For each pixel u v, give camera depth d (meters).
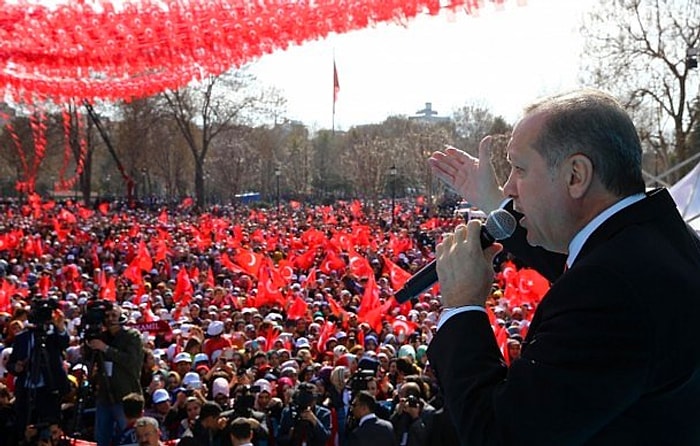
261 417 8.85
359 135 98.81
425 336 14.27
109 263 28.97
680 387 1.83
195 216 57.59
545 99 2.11
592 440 1.85
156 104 58.66
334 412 9.68
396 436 8.49
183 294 19.88
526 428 1.79
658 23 35.00
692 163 38.03
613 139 1.98
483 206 3.29
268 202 91.00
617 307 1.80
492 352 2.03
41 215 53.06
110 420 9.66
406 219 56.91
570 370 1.78
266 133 84.62
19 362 9.43
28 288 20.50
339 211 65.31
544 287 17.75
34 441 8.89
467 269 2.16
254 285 22.64
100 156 79.25
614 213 2.00
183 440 8.37
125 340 9.76
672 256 1.94
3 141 52.53
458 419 1.94
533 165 2.05
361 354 12.61
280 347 13.62
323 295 20.23
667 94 36.34
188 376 10.43
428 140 78.31
